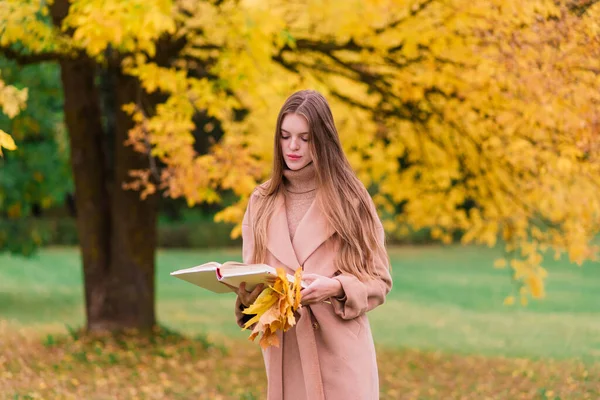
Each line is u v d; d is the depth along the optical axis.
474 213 8.77
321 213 3.28
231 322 14.44
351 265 3.23
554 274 22.94
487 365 9.41
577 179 7.39
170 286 21.05
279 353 3.28
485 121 7.50
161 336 9.59
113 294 9.60
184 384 7.54
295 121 3.27
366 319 3.34
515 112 6.80
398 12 7.48
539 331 13.40
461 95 7.40
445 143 8.48
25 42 7.08
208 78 8.54
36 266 24.44
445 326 14.27
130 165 9.38
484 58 6.52
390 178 9.14
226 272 2.91
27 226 15.51
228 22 7.16
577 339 12.22
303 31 8.24
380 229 3.40
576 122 6.06
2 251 15.85
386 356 10.27
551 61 5.95
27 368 7.75
